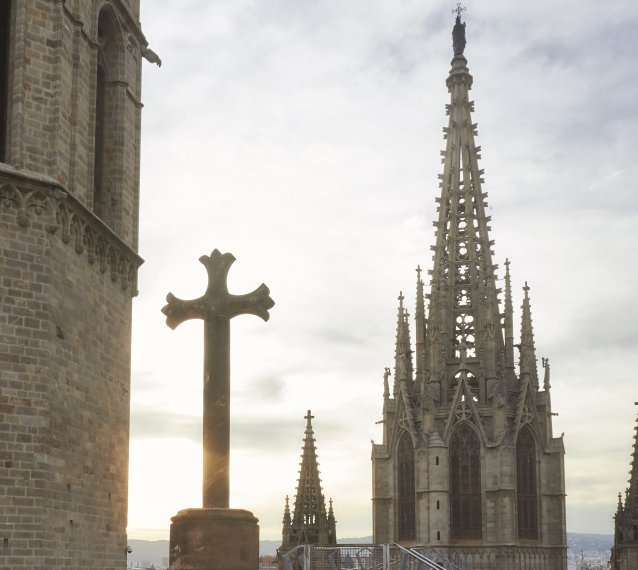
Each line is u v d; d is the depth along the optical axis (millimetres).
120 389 38844
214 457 22000
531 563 115938
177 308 22625
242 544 20547
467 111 131750
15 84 34094
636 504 99625
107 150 40812
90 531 35250
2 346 31891
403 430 120875
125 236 40844
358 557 49625
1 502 31031
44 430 32062
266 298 22641
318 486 110750
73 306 34719
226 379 22344
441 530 114875
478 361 121750
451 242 126938
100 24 40969
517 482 117500
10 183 32781
